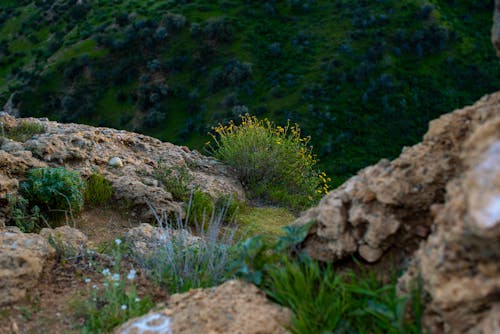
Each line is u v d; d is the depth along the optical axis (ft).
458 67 202.18
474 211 6.47
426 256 7.88
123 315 10.87
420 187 9.41
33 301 11.66
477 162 7.25
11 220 16.99
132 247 15.12
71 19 281.74
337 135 176.76
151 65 218.38
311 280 9.68
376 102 187.42
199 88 210.18
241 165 26.63
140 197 19.94
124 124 211.61
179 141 193.47
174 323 9.39
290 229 10.87
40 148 20.76
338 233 10.05
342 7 227.40
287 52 212.23
